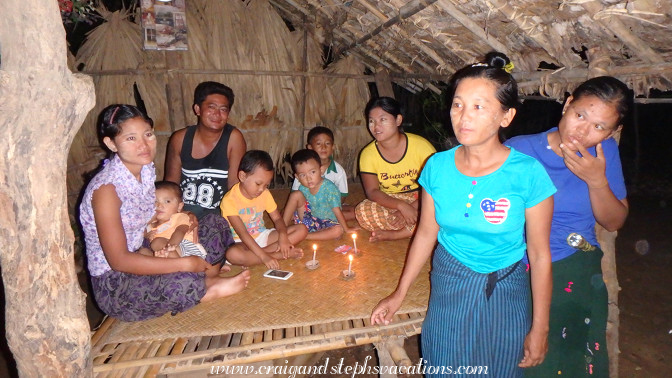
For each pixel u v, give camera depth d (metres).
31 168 1.62
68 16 4.34
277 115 5.10
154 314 2.60
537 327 1.87
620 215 2.04
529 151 2.12
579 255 2.06
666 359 3.39
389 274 3.09
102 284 2.52
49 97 1.58
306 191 3.80
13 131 1.56
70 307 1.83
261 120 5.04
